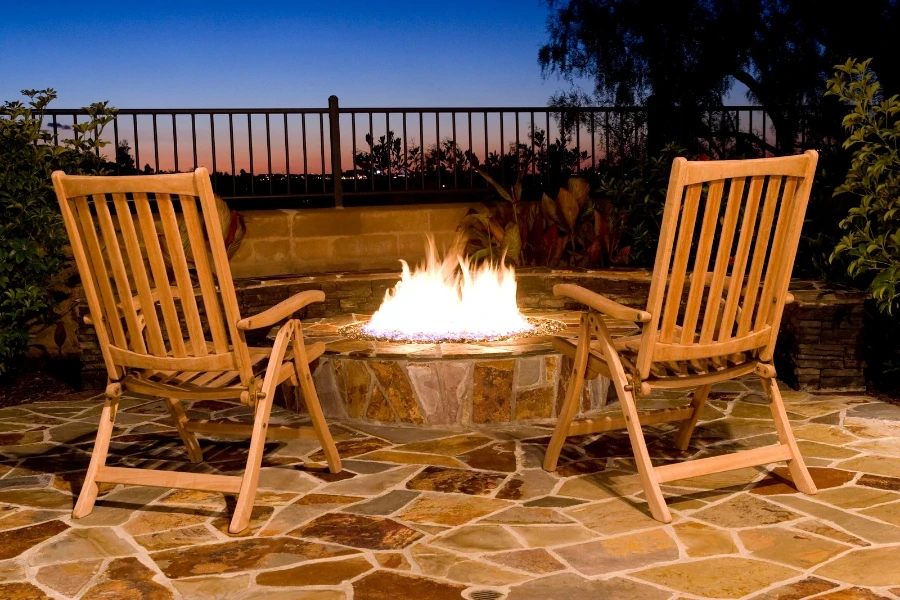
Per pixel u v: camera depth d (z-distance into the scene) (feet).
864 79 14.40
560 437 11.34
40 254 17.65
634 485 10.94
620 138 23.27
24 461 12.54
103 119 18.42
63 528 9.87
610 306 9.92
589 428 11.43
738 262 9.85
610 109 23.03
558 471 11.52
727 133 23.52
